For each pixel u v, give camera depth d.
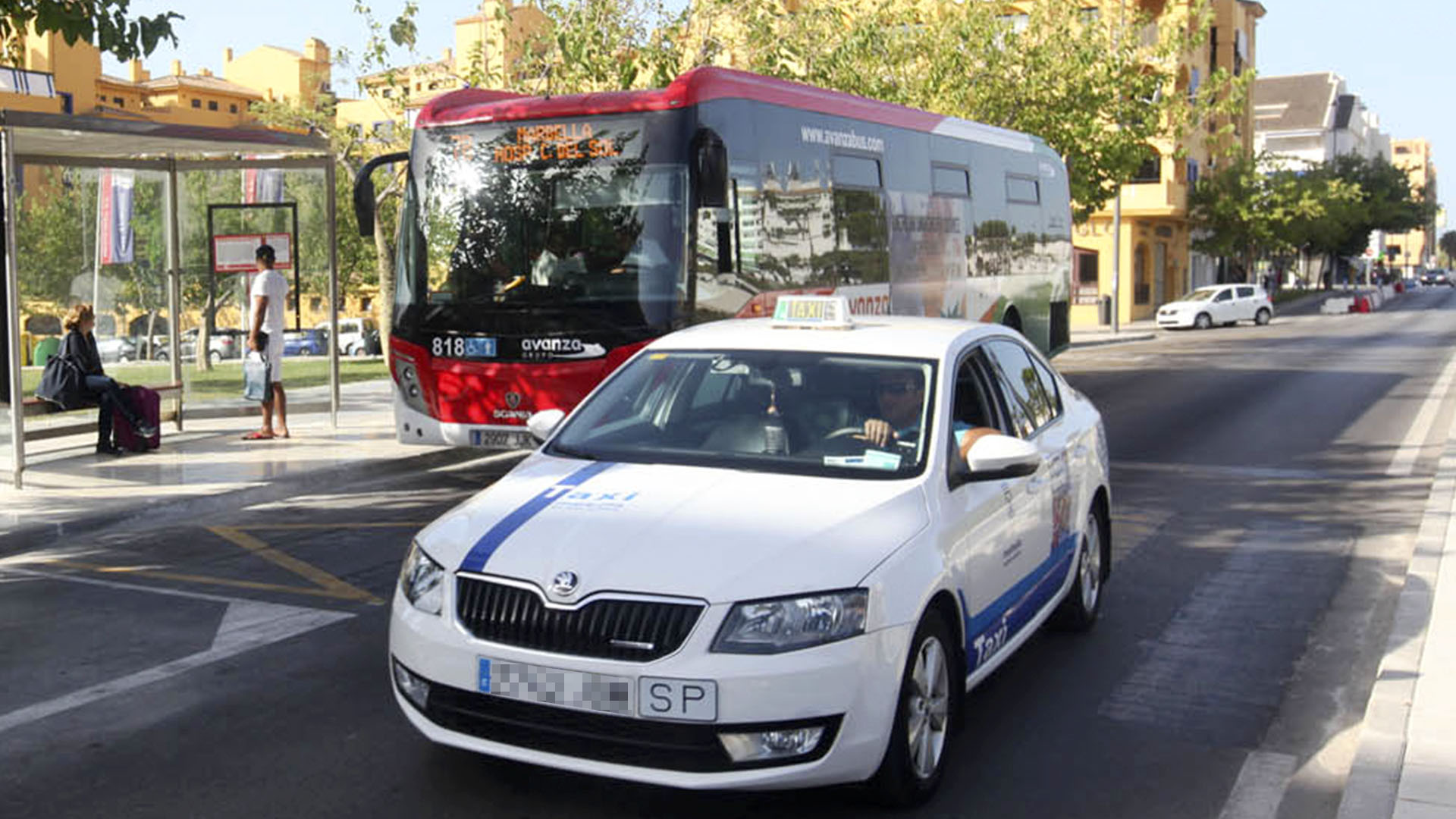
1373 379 22.08
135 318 14.38
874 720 4.14
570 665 4.04
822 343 5.55
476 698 4.20
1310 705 5.74
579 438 5.38
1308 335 37.53
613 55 18.33
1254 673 6.17
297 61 81.75
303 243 15.26
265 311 13.62
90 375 12.36
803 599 4.07
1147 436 14.84
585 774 4.42
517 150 10.59
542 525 4.42
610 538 4.29
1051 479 5.90
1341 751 5.20
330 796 4.58
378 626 6.85
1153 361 27.47
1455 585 7.17
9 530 8.90
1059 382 6.84
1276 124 117.12
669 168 10.28
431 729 4.35
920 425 5.05
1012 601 5.35
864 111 13.06
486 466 12.75
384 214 29.58
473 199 10.66
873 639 4.12
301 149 13.17
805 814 4.46
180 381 14.29
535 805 4.50
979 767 4.96
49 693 5.74
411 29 19.70
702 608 4.01
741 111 10.91
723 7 18.81
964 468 5.00
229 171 14.27
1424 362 25.72
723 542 4.23
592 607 4.07
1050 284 18.56
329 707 5.55
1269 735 5.37
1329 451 13.58
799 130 11.80
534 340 10.40
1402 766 4.60
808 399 5.25
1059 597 6.25
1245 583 7.92
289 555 8.62
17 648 6.46
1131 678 6.08
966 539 4.80
